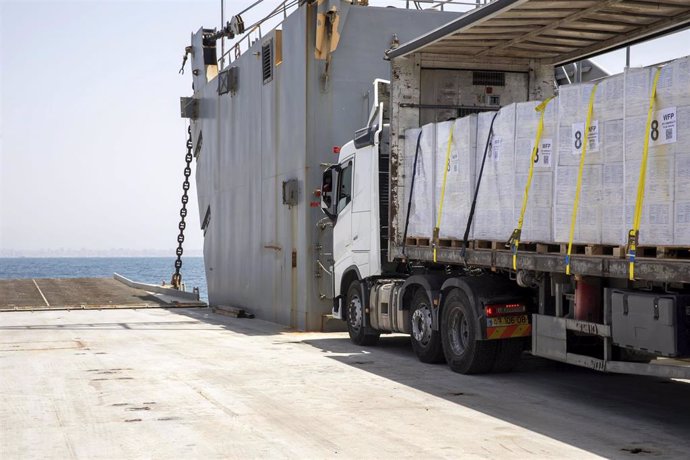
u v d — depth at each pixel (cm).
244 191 2136
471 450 662
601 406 859
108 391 947
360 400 888
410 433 725
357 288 1424
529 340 1062
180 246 2886
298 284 1759
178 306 2477
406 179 1225
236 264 2214
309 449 666
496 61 1248
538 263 877
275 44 1891
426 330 1187
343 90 1714
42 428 751
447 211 1083
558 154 837
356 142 1407
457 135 1060
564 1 932
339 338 1569
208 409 837
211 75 2530
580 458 637
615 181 752
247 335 1628
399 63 1230
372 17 1728
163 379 1037
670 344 702
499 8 945
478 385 995
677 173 671
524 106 916
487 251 985
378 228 1336
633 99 727
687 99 662
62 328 1780
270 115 1927
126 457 644
